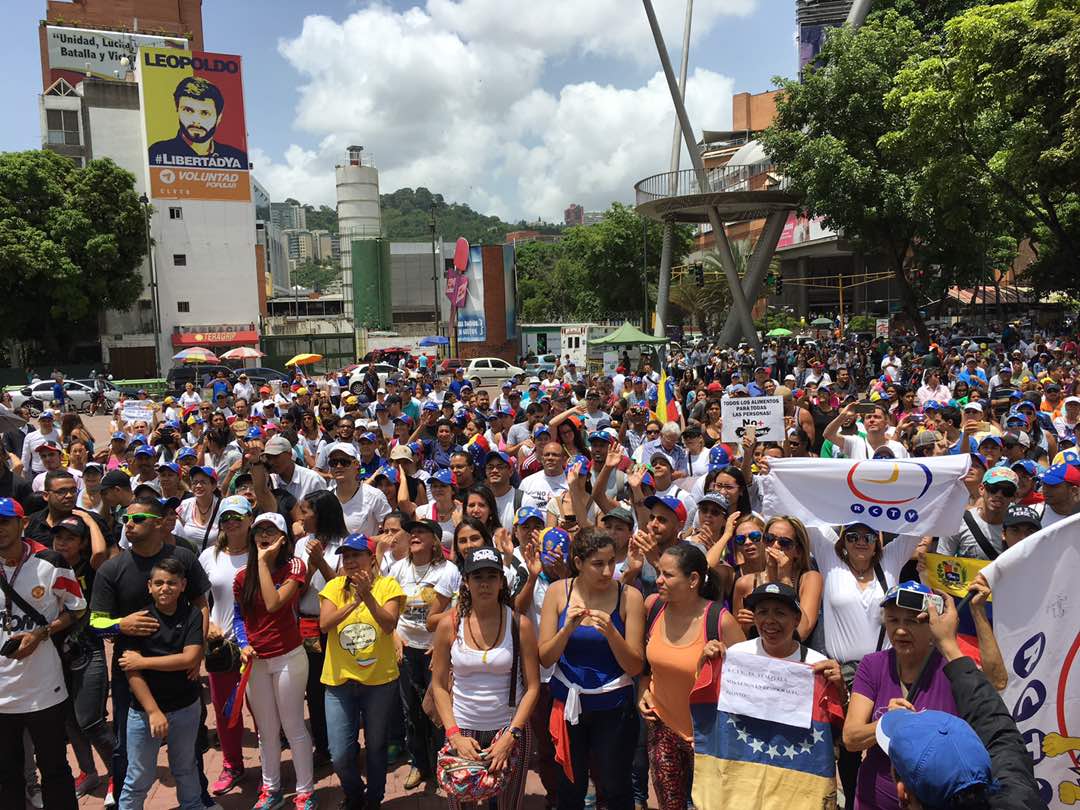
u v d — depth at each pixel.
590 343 34.19
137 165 51.22
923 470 4.74
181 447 10.48
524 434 10.84
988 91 20.69
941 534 4.70
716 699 3.86
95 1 73.50
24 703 4.56
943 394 14.25
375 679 4.84
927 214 27.17
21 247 40.41
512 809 4.18
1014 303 48.44
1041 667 3.57
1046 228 33.88
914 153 23.50
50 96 52.47
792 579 4.61
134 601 4.68
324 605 4.88
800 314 69.12
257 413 14.99
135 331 49.81
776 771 3.64
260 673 4.97
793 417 10.52
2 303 41.94
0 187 41.44
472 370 41.78
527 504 7.07
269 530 4.96
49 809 4.67
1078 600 3.55
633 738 4.29
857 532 4.47
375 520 7.02
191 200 50.44
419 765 5.38
